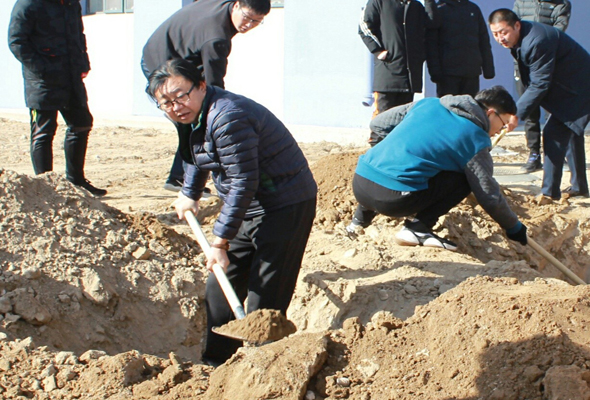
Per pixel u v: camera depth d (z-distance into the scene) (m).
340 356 3.03
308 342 3.01
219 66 5.39
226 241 3.35
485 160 4.64
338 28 12.98
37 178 4.88
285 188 3.47
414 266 4.93
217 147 3.22
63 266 4.20
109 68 17.08
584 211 7.11
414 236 5.23
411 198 4.81
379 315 3.25
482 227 5.98
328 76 13.22
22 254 4.19
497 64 12.83
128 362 3.18
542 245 6.32
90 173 9.18
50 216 4.61
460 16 8.59
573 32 13.47
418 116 4.87
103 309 4.14
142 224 4.97
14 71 18.75
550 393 2.56
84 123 7.15
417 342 3.06
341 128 12.98
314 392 2.87
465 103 4.68
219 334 3.44
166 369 3.13
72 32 6.92
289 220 3.48
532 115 8.95
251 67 14.74
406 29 8.22
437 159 4.73
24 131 14.13
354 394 2.85
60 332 3.91
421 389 2.80
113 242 4.60
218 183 3.52
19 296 3.86
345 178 6.35
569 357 2.72
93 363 3.22
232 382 2.90
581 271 6.69
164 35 5.61
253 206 3.52
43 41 6.73
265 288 3.50
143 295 4.33
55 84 6.82
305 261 5.03
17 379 3.15
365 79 12.53
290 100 13.77
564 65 6.96
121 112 16.95
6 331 3.69
